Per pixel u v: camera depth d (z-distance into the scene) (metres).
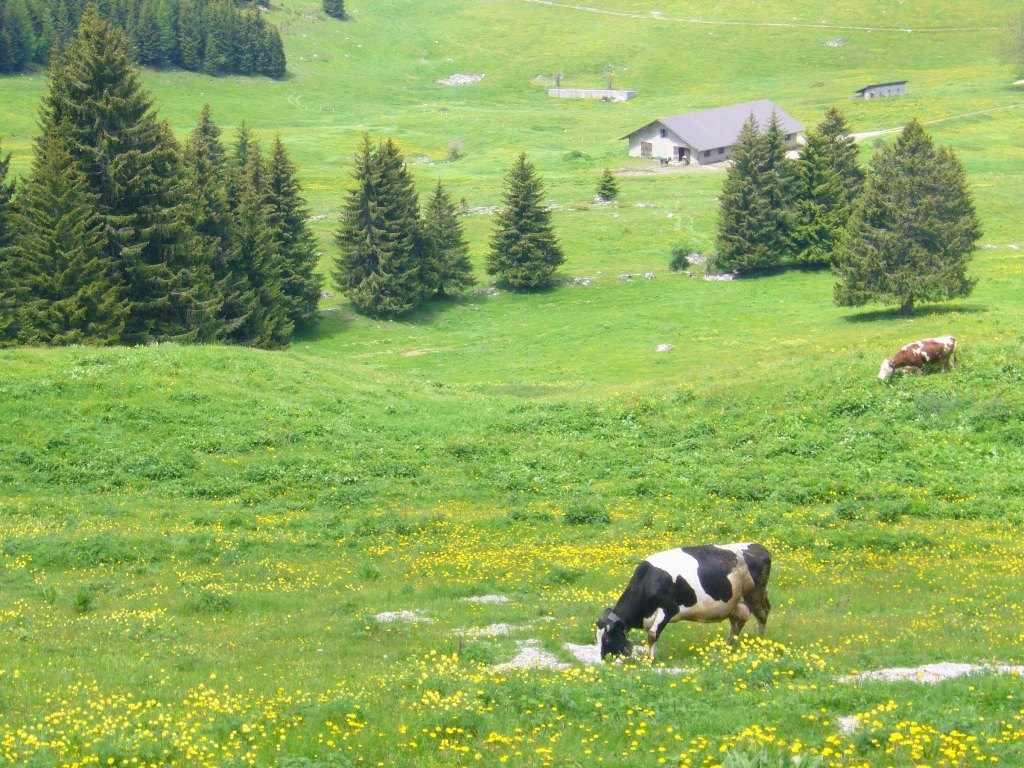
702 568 17.61
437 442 43.22
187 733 13.50
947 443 38.72
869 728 12.56
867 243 77.69
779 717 13.44
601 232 119.75
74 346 49.72
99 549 27.84
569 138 184.12
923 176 75.00
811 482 35.62
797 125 158.00
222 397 44.88
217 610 22.75
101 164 68.62
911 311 78.88
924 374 43.34
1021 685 14.40
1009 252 100.25
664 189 137.25
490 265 103.81
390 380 54.69
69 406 41.41
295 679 16.59
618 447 42.12
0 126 165.25
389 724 13.81
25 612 22.11
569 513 32.81
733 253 103.75
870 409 41.81
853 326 78.81
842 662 16.84
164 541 28.88
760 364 50.78
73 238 64.81
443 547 29.62
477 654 17.80
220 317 77.12
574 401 49.06
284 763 12.20
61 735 13.34
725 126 156.75
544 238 101.50
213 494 35.88
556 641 19.06
